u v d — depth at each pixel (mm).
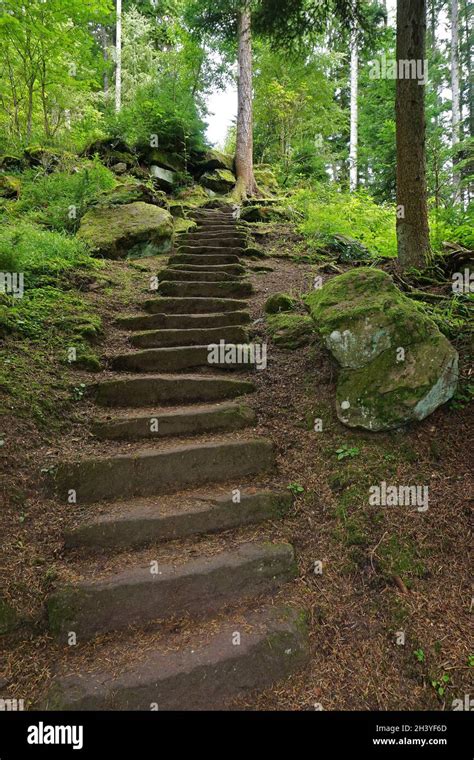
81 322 3885
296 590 2189
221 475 2740
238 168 11359
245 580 2158
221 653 1846
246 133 11445
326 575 2252
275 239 7426
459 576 2195
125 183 7977
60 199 6500
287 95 12680
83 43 9070
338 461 2738
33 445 2611
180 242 6750
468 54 17578
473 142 7984
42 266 4488
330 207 7656
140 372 3646
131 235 6012
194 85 14273
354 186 13227
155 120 10148
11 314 3525
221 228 7426
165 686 1736
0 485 2285
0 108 9602
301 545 2396
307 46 5875
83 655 1845
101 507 2447
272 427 3090
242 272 5730
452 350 2857
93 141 9586
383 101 11766
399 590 2150
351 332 2869
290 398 3295
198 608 2061
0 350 3176
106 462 2592
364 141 13539
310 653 1950
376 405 2783
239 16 9125
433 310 3719
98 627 1934
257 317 4445
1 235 4512
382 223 7641
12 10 7715
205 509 2432
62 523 2303
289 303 4438
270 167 13336
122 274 5250
